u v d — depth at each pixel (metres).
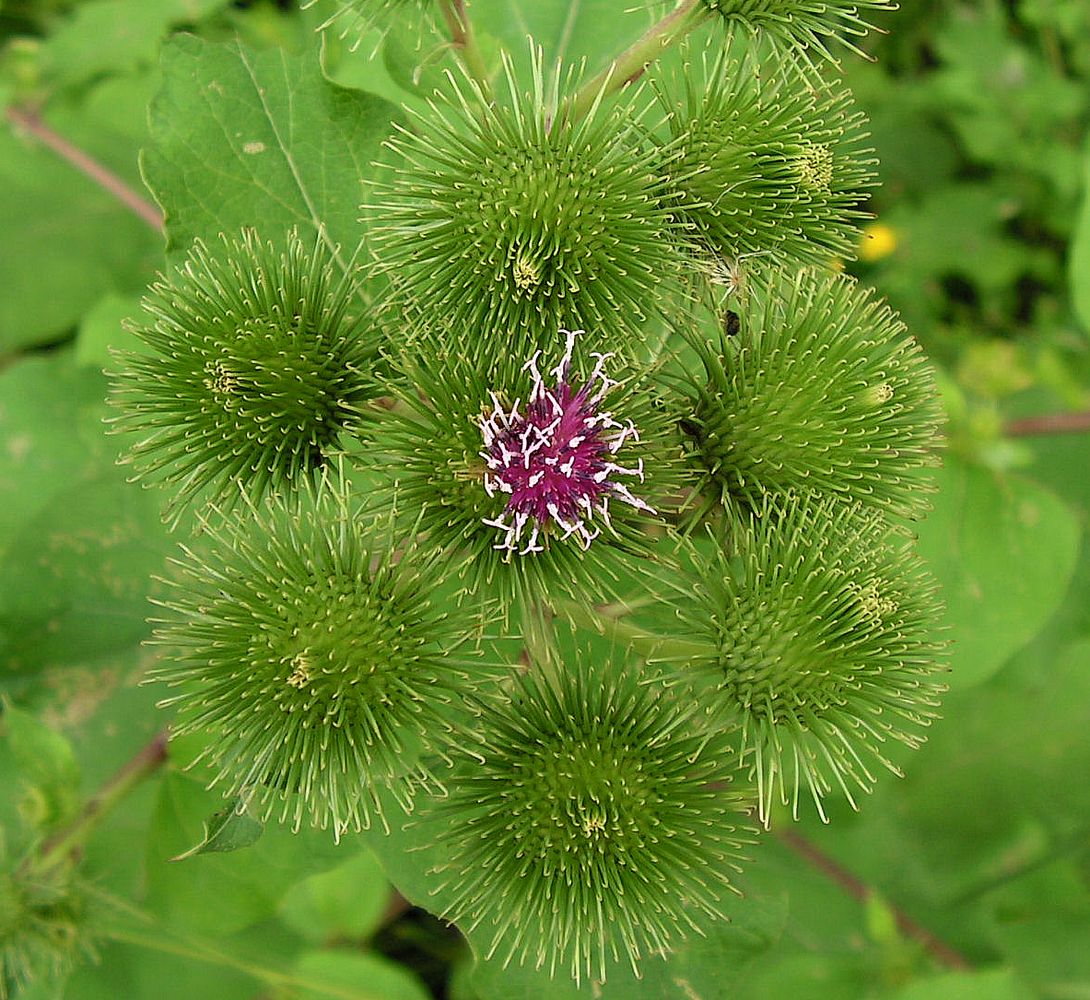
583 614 0.13
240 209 0.15
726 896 0.14
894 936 0.20
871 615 0.12
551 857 0.12
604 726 0.12
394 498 0.11
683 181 0.13
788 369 0.12
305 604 0.11
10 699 0.18
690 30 0.13
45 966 0.17
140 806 0.19
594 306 0.12
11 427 0.22
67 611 0.18
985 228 0.26
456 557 0.12
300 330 0.12
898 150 0.27
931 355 0.26
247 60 0.15
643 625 0.15
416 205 0.12
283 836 0.15
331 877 0.19
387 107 0.15
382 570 0.12
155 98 0.15
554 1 0.17
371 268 0.13
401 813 0.14
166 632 0.12
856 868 0.22
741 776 0.14
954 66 0.27
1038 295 0.26
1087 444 0.23
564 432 0.12
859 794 0.21
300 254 0.13
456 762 0.12
